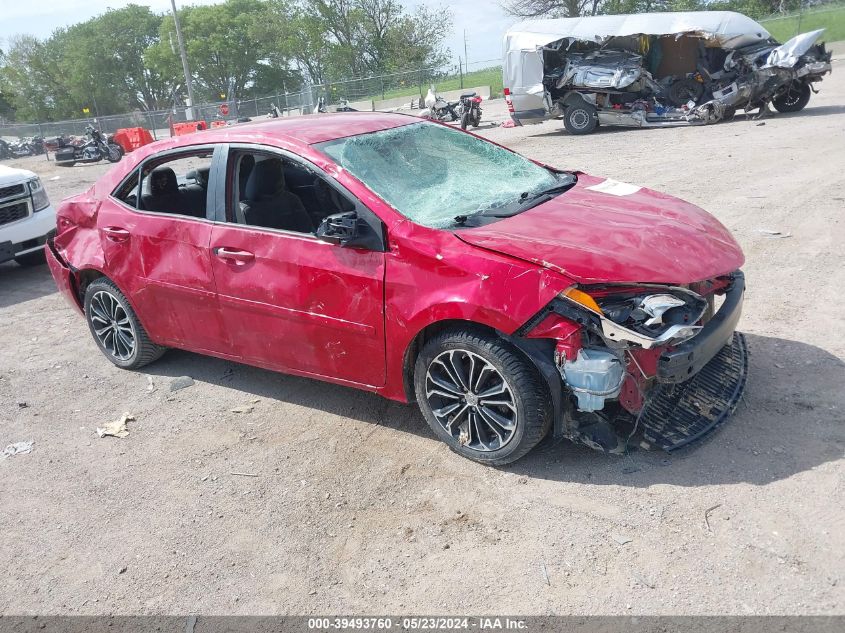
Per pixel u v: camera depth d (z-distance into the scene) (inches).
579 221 141.6
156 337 191.0
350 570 116.4
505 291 123.7
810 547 106.6
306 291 149.6
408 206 144.1
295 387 185.6
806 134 463.8
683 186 348.8
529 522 121.3
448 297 129.3
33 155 1421.0
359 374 151.0
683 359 121.2
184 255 171.0
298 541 125.0
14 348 238.4
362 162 153.5
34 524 139.8
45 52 3496.6
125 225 183.9
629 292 123.0
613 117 610.9
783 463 126.8
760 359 166.1
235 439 162.4
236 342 170.4
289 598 112.1
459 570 112.8
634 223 141.9
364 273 140.6
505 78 647.8
